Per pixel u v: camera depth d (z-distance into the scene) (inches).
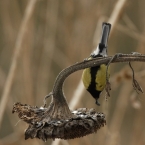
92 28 321.4
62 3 345.7
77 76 322.7
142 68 307.0
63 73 251.8
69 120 251.3
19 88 320.8
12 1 334.0
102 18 286.0
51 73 367.2
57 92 252.1
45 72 333.7
